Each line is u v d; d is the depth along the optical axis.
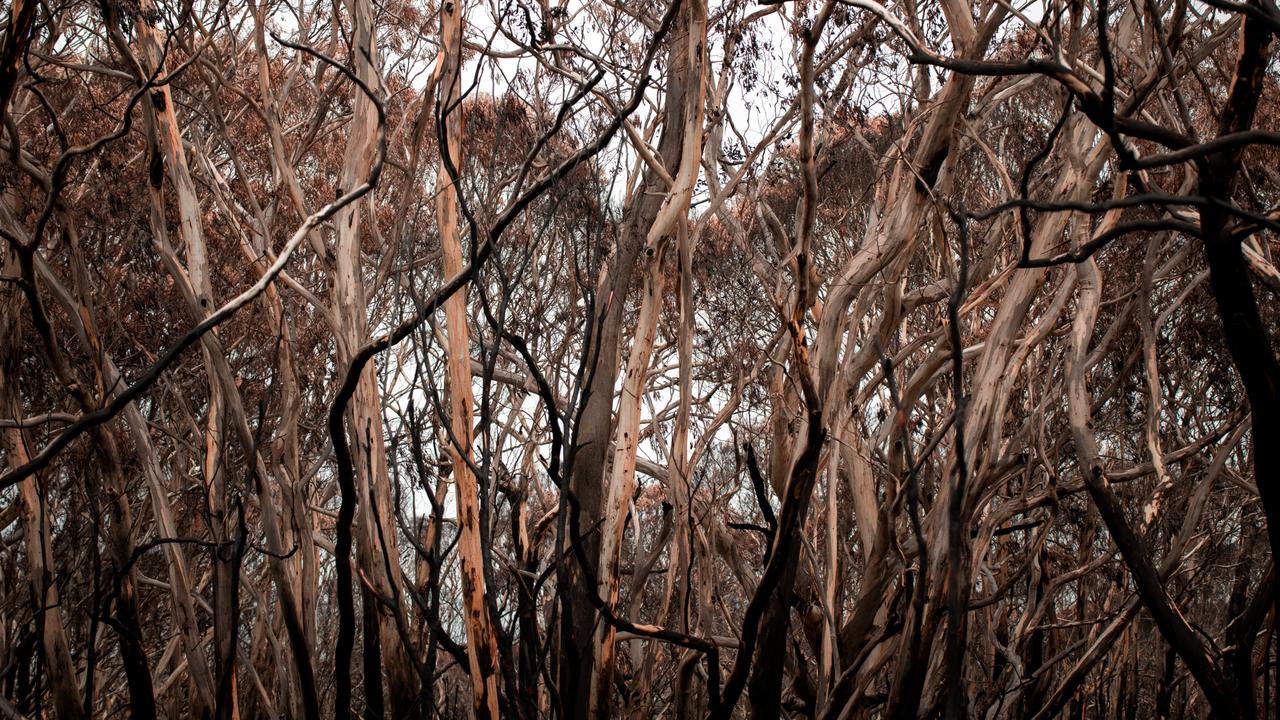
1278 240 13.70
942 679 12.09
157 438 16.80
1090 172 10.95
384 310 14.72
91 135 15.45
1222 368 15.80
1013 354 11.91
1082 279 11.05
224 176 16.48
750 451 9.92
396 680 11.17
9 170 13.76
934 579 10.73
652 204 11.62
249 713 13.74
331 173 18.16
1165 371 17.62
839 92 12.03
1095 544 19.02
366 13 11.85
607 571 9.90
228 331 15.84
